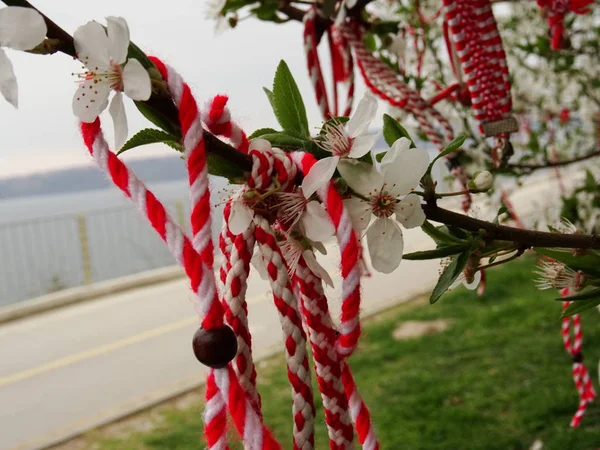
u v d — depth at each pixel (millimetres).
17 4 125
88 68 127
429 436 782
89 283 2180
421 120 351
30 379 1229
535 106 650
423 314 1288
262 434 124
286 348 146
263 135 159
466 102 357
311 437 147
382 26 367
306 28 354
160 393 1086
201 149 126
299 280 153
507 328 1130
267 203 152
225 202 152
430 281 1571
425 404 872
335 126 157
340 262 142
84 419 1023
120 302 1765
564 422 756
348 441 152
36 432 1000
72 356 1344
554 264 227
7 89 120
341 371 151
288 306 145
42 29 120
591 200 525
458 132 435
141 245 2418
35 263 2297
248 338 146
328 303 159
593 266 199
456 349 1067
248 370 146
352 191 156
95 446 920
